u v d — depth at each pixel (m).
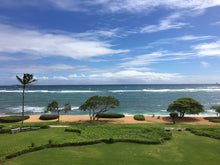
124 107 56.62
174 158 13.23
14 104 59.75
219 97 87.25
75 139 17.31
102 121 35.12
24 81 25.70
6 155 13.07
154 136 18.83
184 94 103.88
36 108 52.31
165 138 18.41
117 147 15.66
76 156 13.42
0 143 17.09
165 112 48.88
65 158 13.02
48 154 13.86
